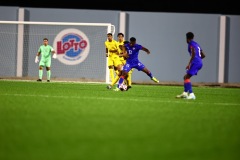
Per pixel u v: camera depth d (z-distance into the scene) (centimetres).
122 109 3412
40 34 7631
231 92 5791
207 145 2205
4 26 7631
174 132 2511
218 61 7631
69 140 2228
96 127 2594
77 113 3127
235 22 7631
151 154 1995
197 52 4394
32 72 7681
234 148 2156
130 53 5075
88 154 1962
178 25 7669
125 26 7631
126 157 1930
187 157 1964
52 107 3428
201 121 2936
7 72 7675
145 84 7075
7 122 2700
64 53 7631
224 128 2684
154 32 7675
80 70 7638
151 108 3544
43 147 2073
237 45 7650
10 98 4044
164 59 7681
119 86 5062
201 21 7656
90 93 4816
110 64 5812
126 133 2442
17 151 1994
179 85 7100
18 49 7612
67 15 7669
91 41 7612
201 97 4809
